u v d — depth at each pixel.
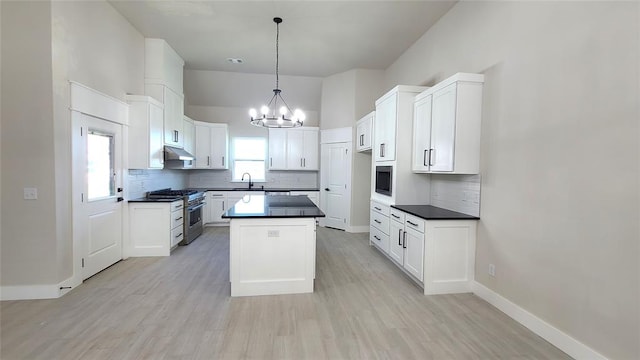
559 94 2.11
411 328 2.37
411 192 3.93
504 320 2.51
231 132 6.92
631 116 1.67
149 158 4.11
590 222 1.90
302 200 4.10
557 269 2.13
